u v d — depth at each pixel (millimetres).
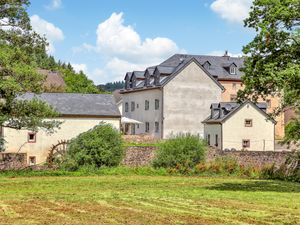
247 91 29969
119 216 19266
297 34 28219
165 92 67500
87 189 31391
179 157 44562
